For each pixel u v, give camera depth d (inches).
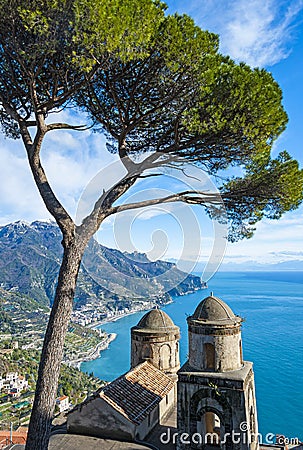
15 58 352.2
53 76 366.0
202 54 372.5
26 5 305.7
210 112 372.8
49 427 311.6
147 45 350.9
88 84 391.9
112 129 450.9
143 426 533.3
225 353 504.7
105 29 301.9
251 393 510.6
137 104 407.5
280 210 489.1
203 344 513.0
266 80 409.1
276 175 453.7
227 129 380.5
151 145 448.1
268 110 378.6
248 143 402.0
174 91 387.2
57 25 306.5
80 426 534.6
